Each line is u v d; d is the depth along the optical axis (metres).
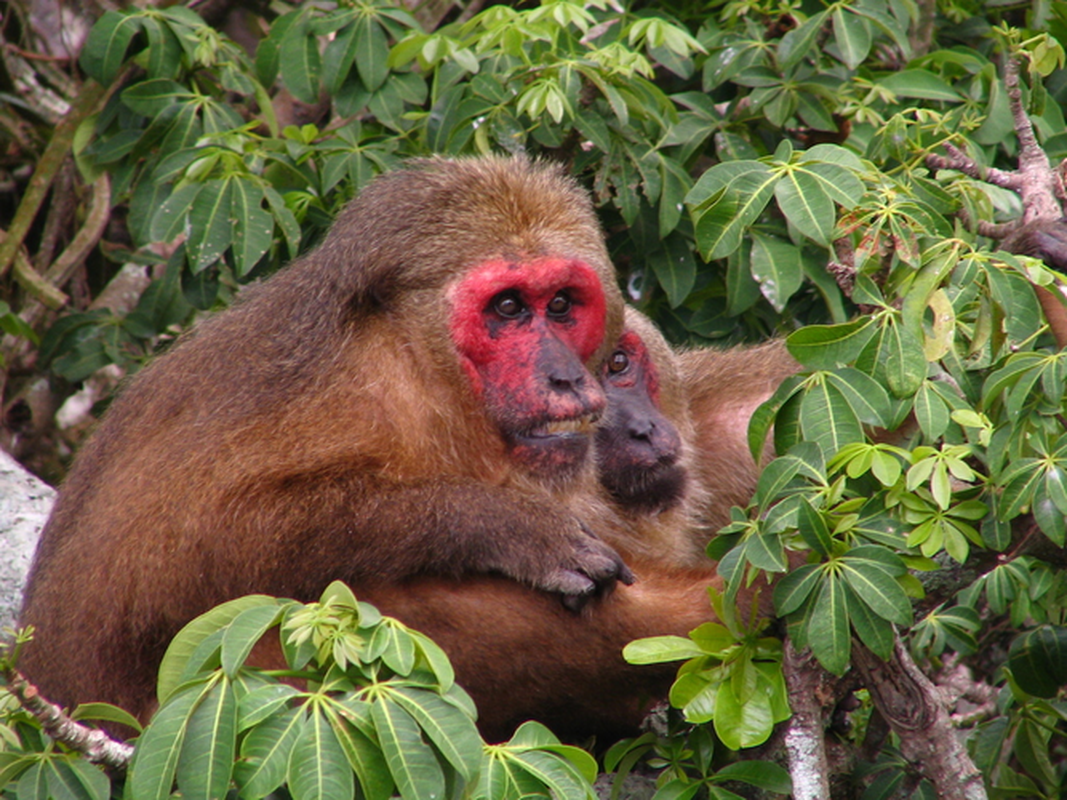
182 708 7.01
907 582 8.35
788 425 8.77
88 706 7.72
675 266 13.50
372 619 7.38
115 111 14.55
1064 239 9.47
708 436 12.55
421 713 7.09
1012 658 10.18
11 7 18.36
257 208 12.88
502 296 10.09
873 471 8.23
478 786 7.23
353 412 10.00
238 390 10.09
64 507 11.06
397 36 13.73
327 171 13.33
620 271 14.95
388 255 10.21
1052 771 10.60
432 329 10.12
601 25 15.21
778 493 8.34
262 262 14.39
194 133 13.84
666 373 12.15
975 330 8.60
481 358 10.09
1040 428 8.48
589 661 9.59
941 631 10.91
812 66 13.80
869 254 8.71
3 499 13.80
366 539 9.41
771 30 14.53
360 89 13.61
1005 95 12.66
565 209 10.48
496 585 9.57
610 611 9.56
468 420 10.14
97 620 9.77
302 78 13.69
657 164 13.05
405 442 10.08
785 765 9.18
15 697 7.38
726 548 8.73
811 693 8.72
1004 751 11.81
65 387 15.91
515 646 9.54
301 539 9.43
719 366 13.13
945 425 8.37
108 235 17.94
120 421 10.88
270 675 7.38
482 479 10.24
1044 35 10.23
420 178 10.51
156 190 13.36
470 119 12.95
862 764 10.11
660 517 11.35
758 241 12.22
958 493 8.71
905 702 8.66
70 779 7.39
